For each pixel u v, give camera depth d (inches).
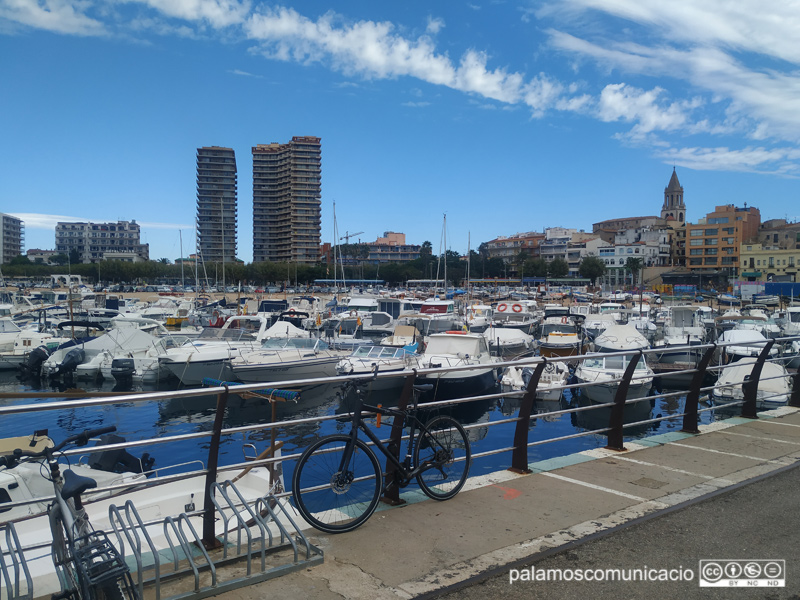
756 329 1279.5
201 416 794.2
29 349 1163.9
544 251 6663.4
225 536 162.1
